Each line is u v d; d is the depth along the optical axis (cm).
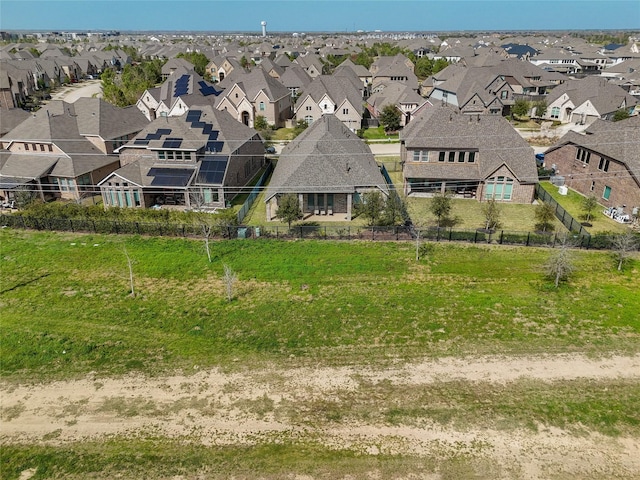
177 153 5000
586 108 8469
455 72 9944
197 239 4175
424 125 5272
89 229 4362
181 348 2736
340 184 4453
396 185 5450
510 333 2811
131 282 3306
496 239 4034
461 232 4031
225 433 2167
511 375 2489
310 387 2434
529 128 8475
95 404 2342
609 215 4566
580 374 2488
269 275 3528
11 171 5159
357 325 2914
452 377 2484
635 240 3628
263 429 2184
